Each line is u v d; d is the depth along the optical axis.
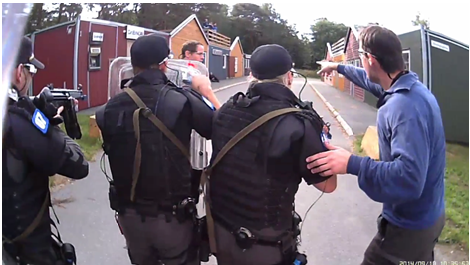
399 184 1.83
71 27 14.06
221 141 2.14
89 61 14.62
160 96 2.24
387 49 2.05
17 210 1.93
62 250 2.19
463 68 9.34
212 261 3.75
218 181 2.17
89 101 14.77
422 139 1.89
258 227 2.05
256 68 2.07
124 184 2.32
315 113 2.07
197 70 2.86
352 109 16.45
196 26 30.00
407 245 2.21
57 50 14.24
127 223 2.37
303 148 1.97
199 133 2.35
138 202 2.29
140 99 2.25
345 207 5.31
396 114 1.95
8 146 1.85
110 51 15.80
